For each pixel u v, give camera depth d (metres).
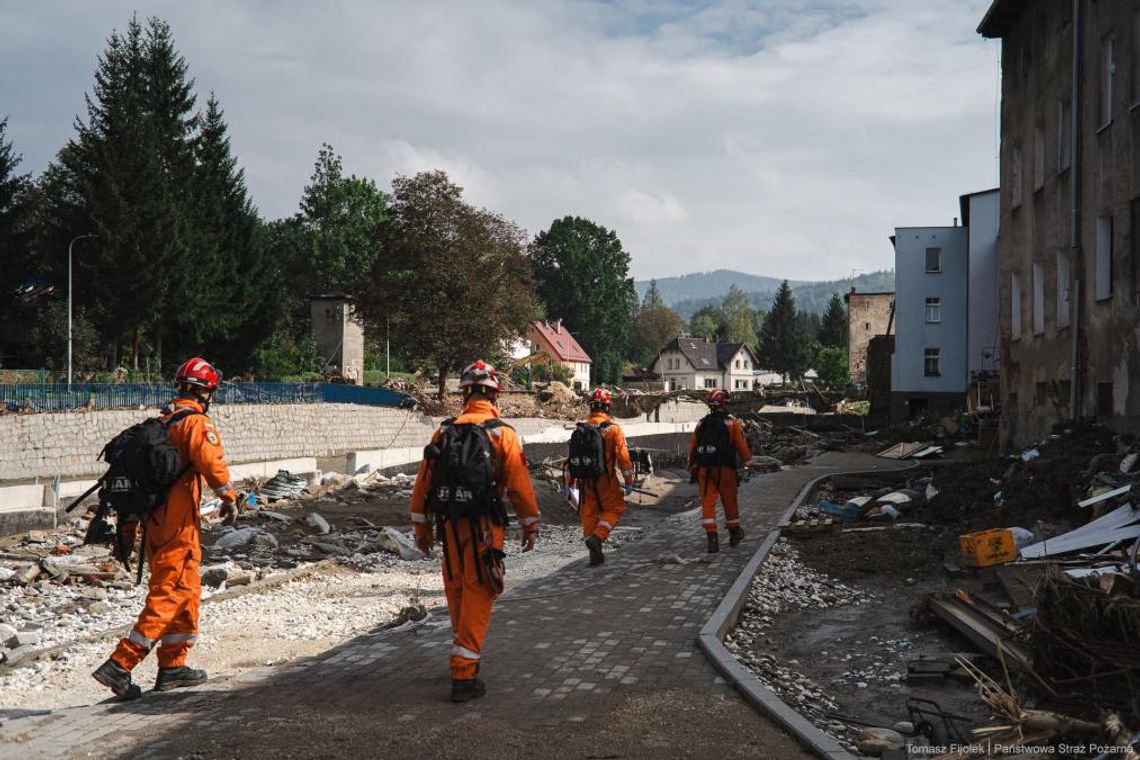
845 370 110.56
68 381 43.56
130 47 59.00
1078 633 5.15
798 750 4.70
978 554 9.61
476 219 59.66
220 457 6.01
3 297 50.00
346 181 93.31
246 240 60.25
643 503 24.64
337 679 5.93
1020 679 5.55
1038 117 21.97
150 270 49.34
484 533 5.59
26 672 7.82
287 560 13.49
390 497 21.36
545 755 4.51
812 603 9.52
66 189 54.09
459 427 5.77
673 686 5.82
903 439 36.16
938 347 46.78
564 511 22.25
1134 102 16.23
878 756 4.96
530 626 7.62
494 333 60.62
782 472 24.52
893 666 7.19
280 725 4.92
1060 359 20.11
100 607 10.44
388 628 8.34
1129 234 16.20
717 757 4.55
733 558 11.32
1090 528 9.75
